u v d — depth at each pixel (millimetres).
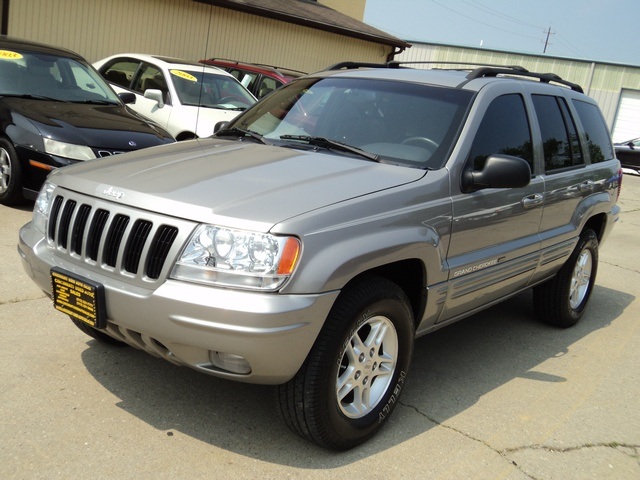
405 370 3486
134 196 3031
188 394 3613
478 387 4160
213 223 2822
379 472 3092
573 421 3848
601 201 5375
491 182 3625
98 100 7793
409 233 3275
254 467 3023
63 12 11438
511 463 3312
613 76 32781
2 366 3678
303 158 3648
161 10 12938
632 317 6059
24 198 6785
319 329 2895
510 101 4328
